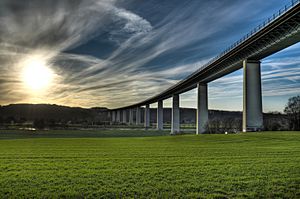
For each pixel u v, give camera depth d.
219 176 14.84
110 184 13.27
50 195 11.59
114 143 40.44
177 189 12.31
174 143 39.38
